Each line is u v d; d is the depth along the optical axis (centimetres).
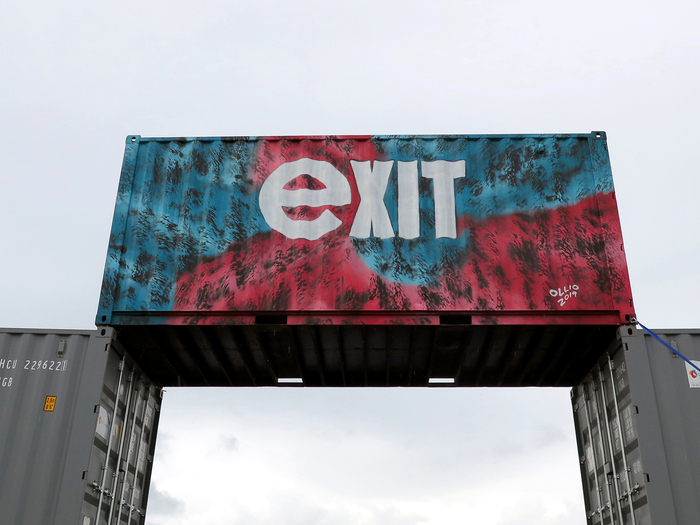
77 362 850
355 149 974
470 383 1101
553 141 965
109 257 908
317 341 974
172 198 950
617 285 881
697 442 793
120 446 902
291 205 945
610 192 930
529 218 926
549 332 922
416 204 940
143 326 896
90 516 805
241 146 980
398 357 1033
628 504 835
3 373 836
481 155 962
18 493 774
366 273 902
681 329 852
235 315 892
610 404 905
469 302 884
